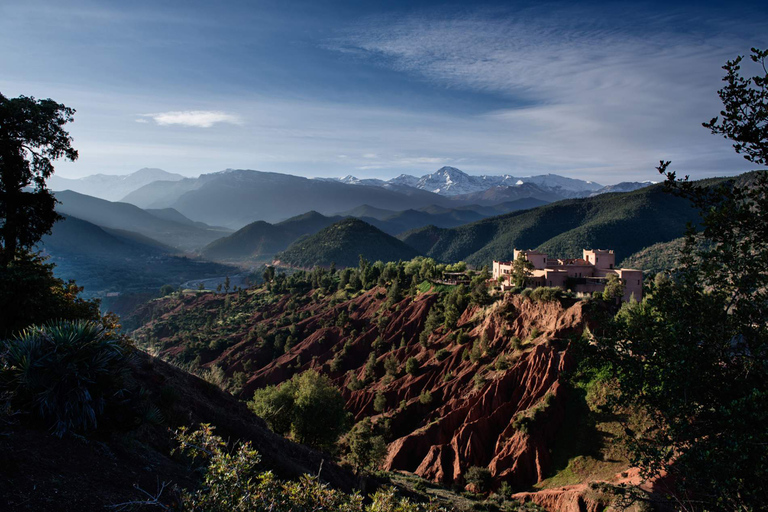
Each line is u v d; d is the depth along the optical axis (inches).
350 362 4042.8
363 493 1076.5
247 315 6299.2
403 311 4185.5
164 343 5762.8
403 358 3491.6
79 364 485.4
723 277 456.8
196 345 5270.7
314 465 1002.7
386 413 2815.0
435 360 3115.2
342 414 1494.8
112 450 477.1
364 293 5383.9
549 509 1535.4
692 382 438.6
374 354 3784.5
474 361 2780.5
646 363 488.7
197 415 776.3
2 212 1038.4
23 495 330.6
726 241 443.2
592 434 1806.1
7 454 372.5
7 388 450.9
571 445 1835.6
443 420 2301.9
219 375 1063.6
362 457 1545.3
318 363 4222.4
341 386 3722.9
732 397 426.3
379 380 3469.5
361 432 1619.1
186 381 900.0
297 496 389.1
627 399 492.7
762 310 427.8
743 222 427.5
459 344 3075.8
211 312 7081.7
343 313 4648.1
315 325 4965.6
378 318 4367.6
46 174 1125.1
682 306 467.5
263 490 378.9
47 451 409.4
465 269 4682.6
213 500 362.0
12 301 775.1
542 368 2223.2
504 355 2586.1
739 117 431.2
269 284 7500.0
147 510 387.9
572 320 2395.4
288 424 1448.1
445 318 3508.9
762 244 427.2
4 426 417.1
